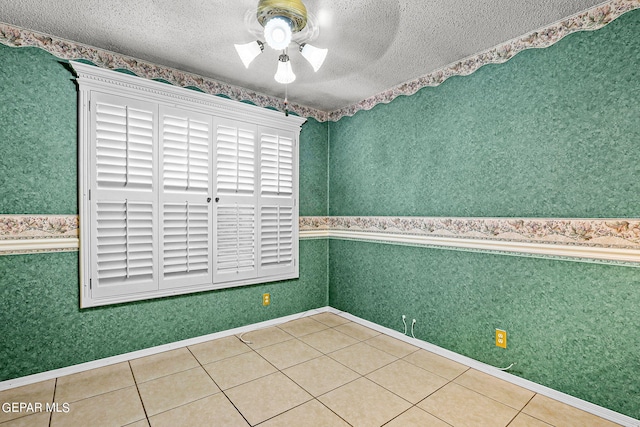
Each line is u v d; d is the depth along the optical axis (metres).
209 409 1.90
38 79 2.17
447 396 2.05
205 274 2.78
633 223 1.75
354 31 2.10
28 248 2.13
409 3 1.81
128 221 2.40
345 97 3.32
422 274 2.80
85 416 1.82
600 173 1.86
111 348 2.41
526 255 2.16
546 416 1.85
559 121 2.02
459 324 2.54
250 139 3.04
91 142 2.27
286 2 1.48
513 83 2.22
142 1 1.81
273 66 2.62
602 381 1.85
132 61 2.50
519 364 2.19
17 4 1.85
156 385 2.14
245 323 3.12
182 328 2.73
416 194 2.86
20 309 2.12
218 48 2.35
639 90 1.73
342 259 3.60
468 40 2.23
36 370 2.16
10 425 1.74
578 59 1.93
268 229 3.20
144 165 2.47
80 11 1.92
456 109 2.55
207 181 2.78
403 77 2.84
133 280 2.44
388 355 2.63
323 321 3.43
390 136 3.08
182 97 2.63
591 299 1.89
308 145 3.61
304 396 2.04
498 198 2.31
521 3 1.83
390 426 1.76
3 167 2.06
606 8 1.83
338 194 3.65
